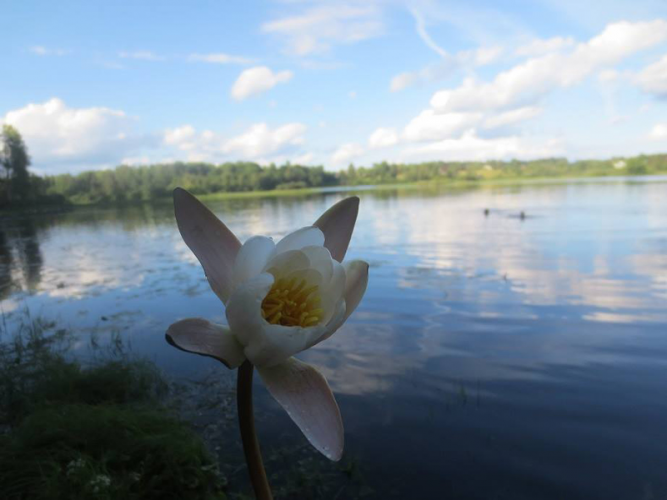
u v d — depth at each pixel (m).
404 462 3.65
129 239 18.28
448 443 3.88
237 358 0.95
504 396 4.62
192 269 11.41
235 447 3.94
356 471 3.54
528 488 3.32
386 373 5.26
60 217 34.03
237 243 1.11
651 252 11.38
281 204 36.19
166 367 5.54
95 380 4.77
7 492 3.03
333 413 0.95
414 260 11.69
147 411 4.16
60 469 3.11
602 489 3.28
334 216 1.18
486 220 19.80
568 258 11.17
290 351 0.92
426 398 4.64
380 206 30.31
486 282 9.17
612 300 7.63
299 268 1.04
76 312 8.01
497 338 6.20
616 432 3.95
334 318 0.97
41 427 3.63
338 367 5.45
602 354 5.54
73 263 13.12
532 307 7.44
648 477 3.37
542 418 4.21
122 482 3.19
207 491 3.35
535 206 25.92
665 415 4.17
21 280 11.02
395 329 6.68
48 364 5.15
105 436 3.61
